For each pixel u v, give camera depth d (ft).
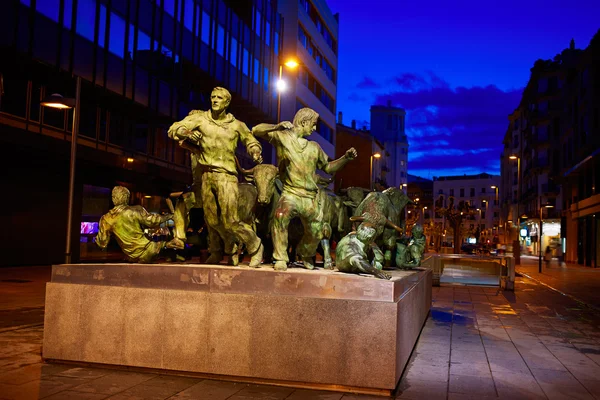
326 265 24.17
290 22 152.46
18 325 31.07
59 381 19.69
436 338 31.07
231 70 116.47
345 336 19.44
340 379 19.39
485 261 66.64
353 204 30.71
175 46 97.71
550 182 220.64
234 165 22.93
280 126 22.04
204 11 106.11
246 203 23.62
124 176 94.27
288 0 152.97
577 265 139.85
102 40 80.07
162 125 101.81
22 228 77.92
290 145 22.44
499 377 22.29
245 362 20.15
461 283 67.10
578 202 141.49
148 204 102.47
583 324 38.01
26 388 18.76
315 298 19.77
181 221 24.34
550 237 221.25
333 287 19.75
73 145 48.42
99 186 91.76
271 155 131.34
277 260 21.66
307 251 23.88
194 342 20.61
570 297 56.75
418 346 28.55
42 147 73.00
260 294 20.33
